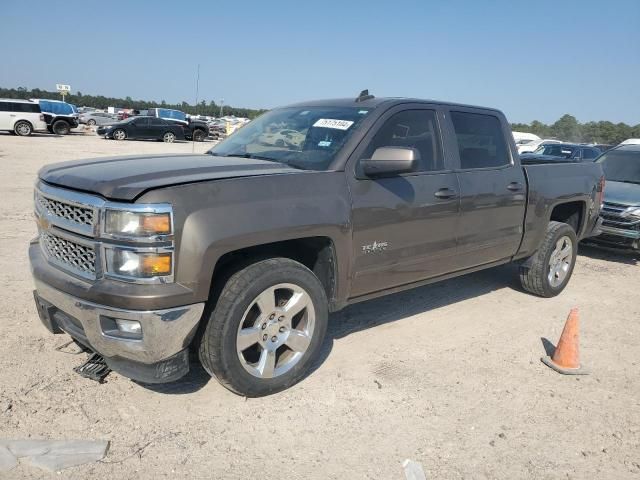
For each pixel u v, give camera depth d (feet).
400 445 10.44
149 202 9.69
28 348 13.25
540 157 24.98
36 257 11.87
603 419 11.79
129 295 9.63
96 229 9.89
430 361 14.14
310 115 14.84
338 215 12.15
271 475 9.40
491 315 17.89
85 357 12.97
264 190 11.10
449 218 15.02
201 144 108.06
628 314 18.92
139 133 108.27
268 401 11.68
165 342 9.99
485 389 12.80
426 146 14.84
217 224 10.22
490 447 10.54
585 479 9.78
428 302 18.86
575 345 13.99
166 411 11.07
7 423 10.25
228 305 10.68
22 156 59.88
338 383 12.64
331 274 12.76
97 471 9.18
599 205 21.65
